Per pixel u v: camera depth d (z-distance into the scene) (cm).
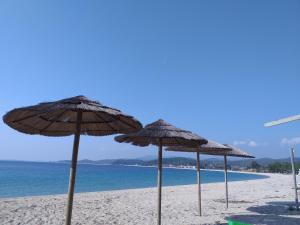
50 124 511
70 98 414
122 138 686
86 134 541
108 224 884
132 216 1016
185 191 2089
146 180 4700
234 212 1076
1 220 909
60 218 966
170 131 633
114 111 406
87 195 1756
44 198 1522
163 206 1254
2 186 2994
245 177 6669
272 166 10594
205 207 1217
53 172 6431
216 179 5725
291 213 1048
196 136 651
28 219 938
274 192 2003
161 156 717
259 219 931
